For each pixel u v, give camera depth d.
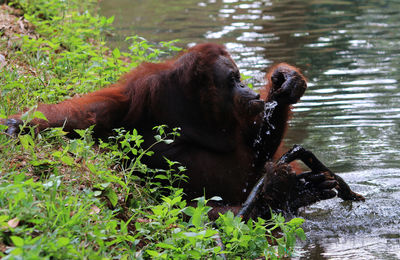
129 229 7.20
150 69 8.97
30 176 7.34
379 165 10.93
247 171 9.31
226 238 7.12
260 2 28.19
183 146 8.85
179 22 23.80
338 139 12.05
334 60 17.80
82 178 7.47
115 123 8.83
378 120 13.09
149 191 8.23
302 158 9.08
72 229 6.05
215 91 8.50
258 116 9.09
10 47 12.59
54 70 12.05
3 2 16.30
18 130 8.12
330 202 9.68
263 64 17.09
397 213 9.01
